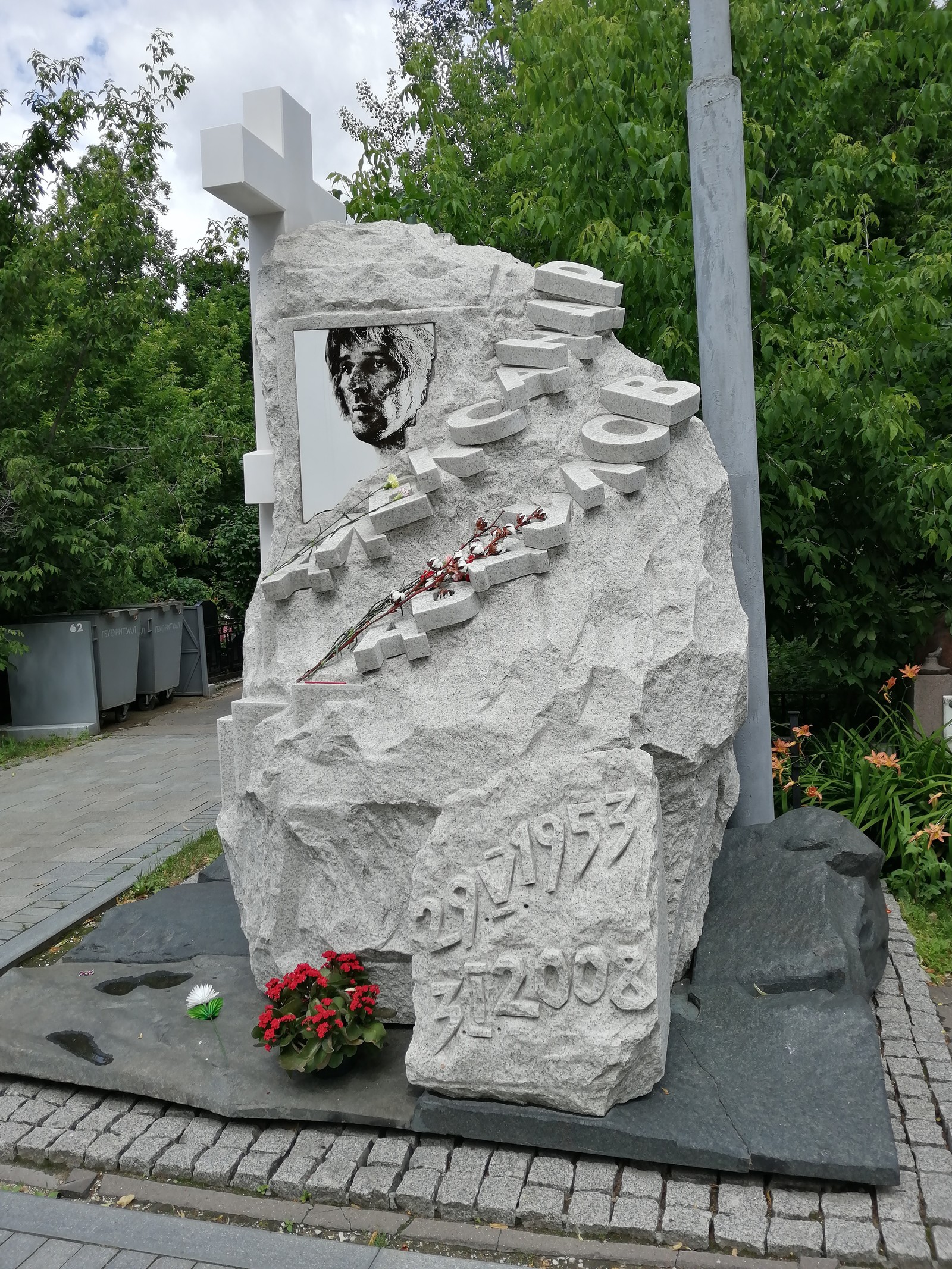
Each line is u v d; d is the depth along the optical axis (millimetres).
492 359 5156
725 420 5730
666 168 7129
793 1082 3672
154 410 16562
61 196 12930
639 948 3631
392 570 4742
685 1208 3316
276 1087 3957
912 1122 3746
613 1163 3559
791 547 7137
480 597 4359
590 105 7172
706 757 4324
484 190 12703
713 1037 3971
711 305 5730
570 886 3752
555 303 5125
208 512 18625
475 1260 3189
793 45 7129
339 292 5398
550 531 4297
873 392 6863
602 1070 3533
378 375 5309
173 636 14945
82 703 12516
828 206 7523
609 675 4086
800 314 7113
